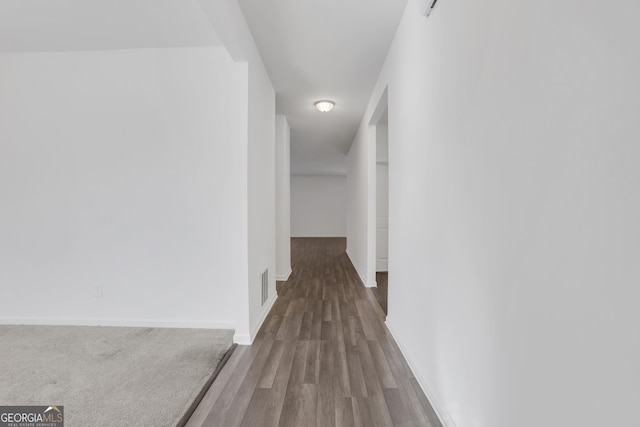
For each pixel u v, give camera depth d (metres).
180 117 2.76
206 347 2.37
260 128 2.91
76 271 2.82
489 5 1.11
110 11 2.22
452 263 1.43
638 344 0.60
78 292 2.82
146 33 2.52
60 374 1.97
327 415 1.58
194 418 1.56
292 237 11.49
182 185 2.77
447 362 1.49
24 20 2.33
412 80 2.06
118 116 2.78
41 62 2.80
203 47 2.75
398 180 2.46
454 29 1.40
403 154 2.30
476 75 1.21
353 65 3.04
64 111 2.79
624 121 0.62
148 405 1.66
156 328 2.76
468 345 1.28
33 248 2.83
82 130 2.79
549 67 0.82
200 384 1.85
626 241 0.62
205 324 2.78
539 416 0.88
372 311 3.25
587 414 0.72
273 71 3.18
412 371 2.01
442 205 1.54
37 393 1.77
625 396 0.63
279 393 1.77
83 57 2.79
